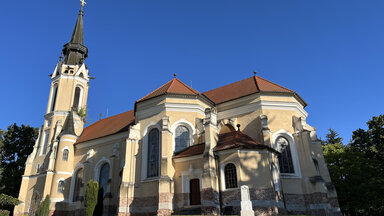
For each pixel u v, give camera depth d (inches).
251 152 1098.1
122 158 1636.3
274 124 1337.4
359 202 1555.1
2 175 2299.5
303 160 1254.3
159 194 1143.6
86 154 1876.2
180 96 1397.6
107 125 2038.6
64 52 2466.8
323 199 1152.2
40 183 1910.7
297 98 1445.6
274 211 1000.2
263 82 1581.0
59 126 2080.5
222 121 1414.9
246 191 873.5
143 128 1411.2
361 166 1616.6
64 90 2235.5
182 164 1224.8
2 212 1508.4
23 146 2608.3
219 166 1115.9
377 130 1930.4
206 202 1029.2
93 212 1328.7
